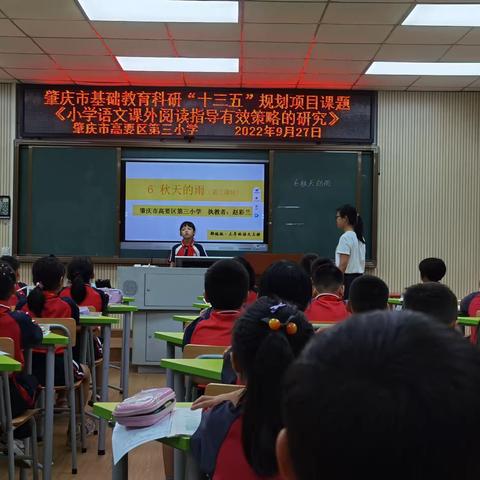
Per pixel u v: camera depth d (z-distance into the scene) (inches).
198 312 207.9
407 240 274.2
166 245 270.7
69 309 129.0
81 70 251.0
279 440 17.7
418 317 17.1
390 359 15.7
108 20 196.1
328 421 15.6
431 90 273.3
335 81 261.3
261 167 271.0
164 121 269.9
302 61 235.0
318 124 270.2
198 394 91.5
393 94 273.6
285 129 270.1
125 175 270.8
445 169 272.4
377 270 273.3
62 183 270.5
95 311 148.6
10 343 92.8
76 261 166.7
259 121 270.2
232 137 270.4
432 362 15.6
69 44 219.8
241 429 48.9
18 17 194.4
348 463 15.2
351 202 270.7
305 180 271.1
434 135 273.4
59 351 120.6
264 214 271.0
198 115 270.1
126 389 151.3
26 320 100.4
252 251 270.5
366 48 219.3
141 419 61.1
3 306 99.2
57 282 130.6
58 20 196.9
